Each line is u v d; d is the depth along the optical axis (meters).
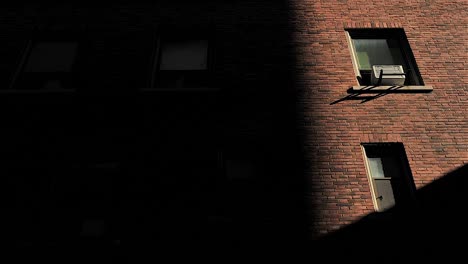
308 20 8.91
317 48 8.46
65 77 8.30
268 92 7.86
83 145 7.28
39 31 8.84
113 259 6.25
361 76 8.31
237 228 6.49
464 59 8.30
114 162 7.20
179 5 9.23
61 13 9.09
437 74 8.10
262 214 6.59
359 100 7.73
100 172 7.12
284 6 9.17
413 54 8.40
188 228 6.51
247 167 7.12
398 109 7.61
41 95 7.78
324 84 7.95
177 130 7.44
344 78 8.05
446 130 7.35
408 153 7.08
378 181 6.97
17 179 6.98
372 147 7.32
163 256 6.25
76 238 6.51
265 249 6.26
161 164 7.11
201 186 6.92
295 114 7.57
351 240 6.24
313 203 6.59
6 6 9.20
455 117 7.51
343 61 8.29
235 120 7.53
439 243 6.21
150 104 7.74
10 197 6.82
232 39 8.64
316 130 7.36
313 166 6.96
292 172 6.92
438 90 7.87
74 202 6.83
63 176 7.06
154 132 7.43
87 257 6.29
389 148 7.31
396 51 8.69
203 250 6.30
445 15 9.04
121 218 6.62
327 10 9.07
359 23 8.85
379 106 7.65
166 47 8.77
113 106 7.73
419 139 7.23
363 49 8.71
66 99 7.77
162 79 8.34
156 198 6.79
